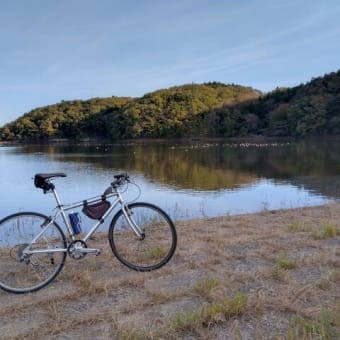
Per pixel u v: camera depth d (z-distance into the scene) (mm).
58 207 3445
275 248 4242
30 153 49562
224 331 2432
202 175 20469
